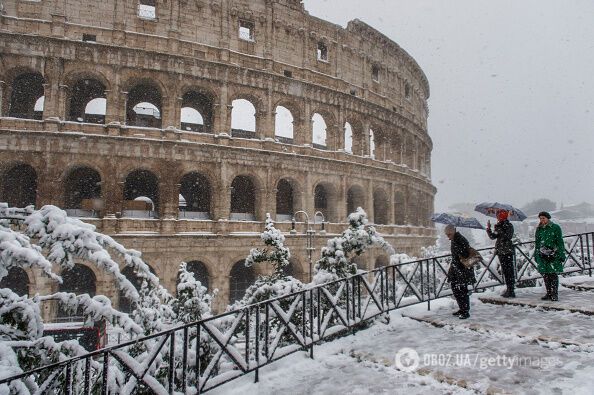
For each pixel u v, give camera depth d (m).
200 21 35.22
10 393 6.88
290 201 41.34
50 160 28.97
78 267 32.22
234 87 35.97
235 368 8.61
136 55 32.09
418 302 12.05
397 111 50.31
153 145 31.53
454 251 10.52
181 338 11.24
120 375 7.60
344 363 8.34
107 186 30.08
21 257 8.63
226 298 32.44
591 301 10.55
